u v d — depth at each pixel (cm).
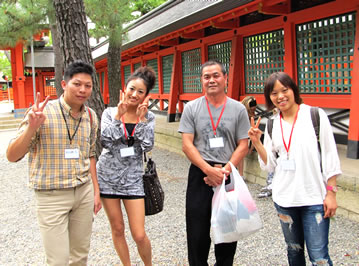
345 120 507
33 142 206
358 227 346
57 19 458
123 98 242
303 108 208
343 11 467
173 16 842
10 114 1773
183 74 955
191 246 244
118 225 251
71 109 216
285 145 207
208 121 244
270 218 382
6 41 951
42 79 2152
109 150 249
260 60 661
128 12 762
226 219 223
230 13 552
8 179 645
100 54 1382
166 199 473
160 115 1110
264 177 502
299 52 560
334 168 197
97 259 307
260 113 678
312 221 199
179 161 718
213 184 236
